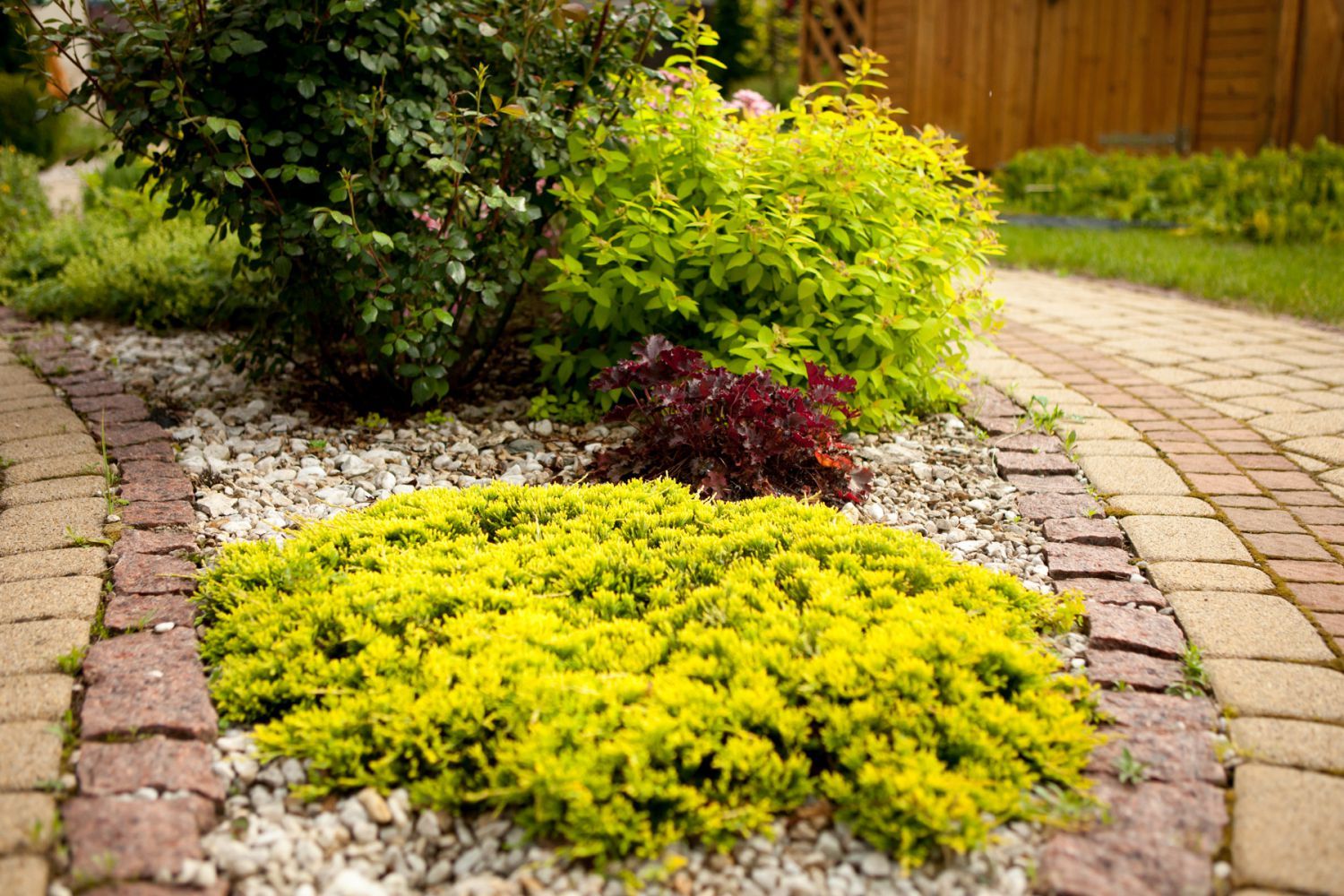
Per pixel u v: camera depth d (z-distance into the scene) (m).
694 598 2.61
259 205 3.97
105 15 4.11
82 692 2.30
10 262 6.92
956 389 4.78
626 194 4.29
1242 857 1.87
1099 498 3.55
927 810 1.93
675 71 4.59
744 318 4.41
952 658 2.32
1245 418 4.50
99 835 1.87
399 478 3.77
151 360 5.20
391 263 4.11
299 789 2.06
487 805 2.08
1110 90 12.05
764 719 2.15
